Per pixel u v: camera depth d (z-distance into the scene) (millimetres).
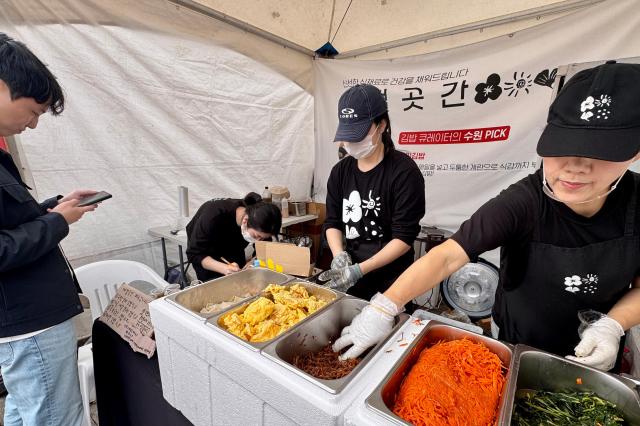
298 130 3227
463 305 2398
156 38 2111
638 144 552
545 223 794
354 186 1509
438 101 2580
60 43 1755
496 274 2289
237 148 2730
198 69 2359
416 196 1377
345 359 855
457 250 841
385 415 565
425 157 2717
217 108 2527
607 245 755
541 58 2119
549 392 744
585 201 663
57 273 1165
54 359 1165
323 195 3459
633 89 555
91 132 1933
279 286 1148
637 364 1329
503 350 787
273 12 2732
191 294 1090
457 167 2576
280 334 834
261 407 724
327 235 1676
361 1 2869
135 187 2184
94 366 1304
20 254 968
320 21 3076
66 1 1739
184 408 961
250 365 716
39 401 1159
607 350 738
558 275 816
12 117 1003
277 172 3125
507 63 2248
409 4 2643
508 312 986
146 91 2123
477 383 700
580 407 688
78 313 1242
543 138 654
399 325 873
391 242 1396
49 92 1045
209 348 808
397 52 2773
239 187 2814
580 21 1953
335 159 3289
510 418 582
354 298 1069
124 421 1271
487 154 2434
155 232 2252
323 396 616
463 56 2416
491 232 811
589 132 569
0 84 941
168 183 2344
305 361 886
